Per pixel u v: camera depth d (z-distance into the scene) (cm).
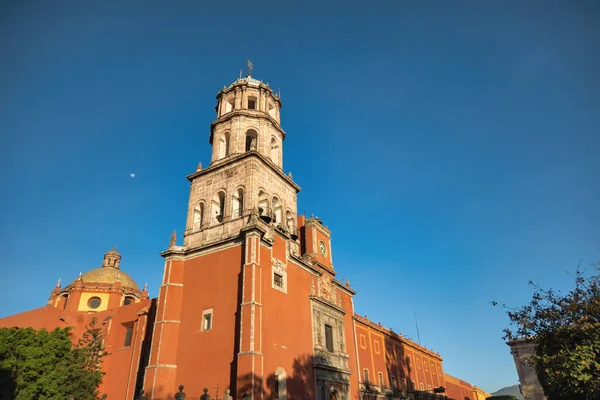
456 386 8575
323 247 4456
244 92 4294
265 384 2764
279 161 4209
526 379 5000
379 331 5447
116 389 3744
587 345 1989
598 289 2136
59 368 3269
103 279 5828
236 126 4025
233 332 2916
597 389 1922
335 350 3919
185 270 3475
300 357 3281
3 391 2948
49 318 3994
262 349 2816
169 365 3025
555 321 2197
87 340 3806
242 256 3186
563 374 2019
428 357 7250
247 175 3634
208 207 3734
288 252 3600
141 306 4147
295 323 3375
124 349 3969
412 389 5950
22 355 3209
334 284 4338
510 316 2352
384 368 5216
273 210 3853
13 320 4094
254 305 2845
